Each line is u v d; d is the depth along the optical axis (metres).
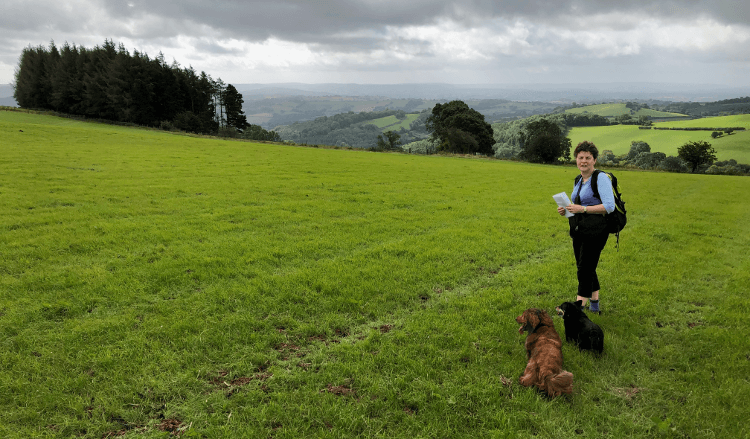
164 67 83.62
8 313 5.51
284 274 7.59
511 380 4.30
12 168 18.59
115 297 6.17
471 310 6.15
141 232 10.04
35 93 82.69
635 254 9.55
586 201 5.49
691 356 4.88
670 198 21.22
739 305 6.49
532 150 62.53
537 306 6.34
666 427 3.55
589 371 4.47
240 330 5.31
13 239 8.98
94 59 83.38
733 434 3.55
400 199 16.92
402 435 3.51
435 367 4.58
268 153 35.97
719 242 11.07
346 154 44.50
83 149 27.72
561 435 3.56
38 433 3.41
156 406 3.86
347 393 4.10
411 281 7.36
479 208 15.53
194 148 35.22
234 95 95.75
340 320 5.72
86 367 4.41
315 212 13.56
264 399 3.96
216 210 13.21
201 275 7.21
